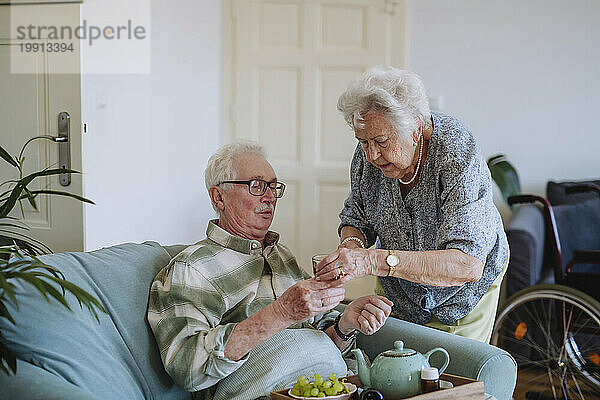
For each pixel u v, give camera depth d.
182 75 4.52
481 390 1.95
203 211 4.81
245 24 4.97
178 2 4.44
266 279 2.28
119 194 3.93
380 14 4.82
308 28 4.91
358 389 1.99
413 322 2.54
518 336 3.82
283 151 5.00
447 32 4.88
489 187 2.27
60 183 3.66
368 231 2.56
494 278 2.42
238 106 5.02
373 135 2.18
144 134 4.14
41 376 1.76
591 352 3.81
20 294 1.88
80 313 1.96
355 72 4.88
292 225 5.02
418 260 2.09
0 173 3.79
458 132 2.26
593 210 4.37
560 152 4.80
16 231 3.78
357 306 2.26
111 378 1.94
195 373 1.96
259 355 2.10
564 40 4.74
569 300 3.43
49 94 3.65
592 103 4.73
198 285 2.12
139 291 2.15
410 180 2.33
